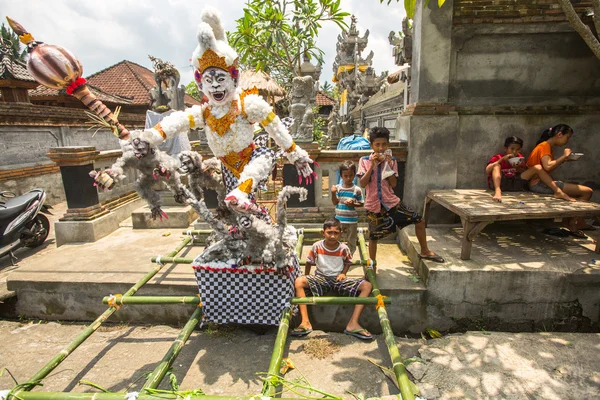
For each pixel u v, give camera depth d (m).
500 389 2.46
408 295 3.32
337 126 17.39
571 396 2.39
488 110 4.29
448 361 2.75
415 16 4.30
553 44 4.20
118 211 5.56
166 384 2.68
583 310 3.21
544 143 4.01
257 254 2.78
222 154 2.62
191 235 4.22
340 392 2.56
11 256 4.88
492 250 3.64
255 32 7.29
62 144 9.36
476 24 4.04
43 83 2.26
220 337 3.26
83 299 3.61
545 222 4.44
